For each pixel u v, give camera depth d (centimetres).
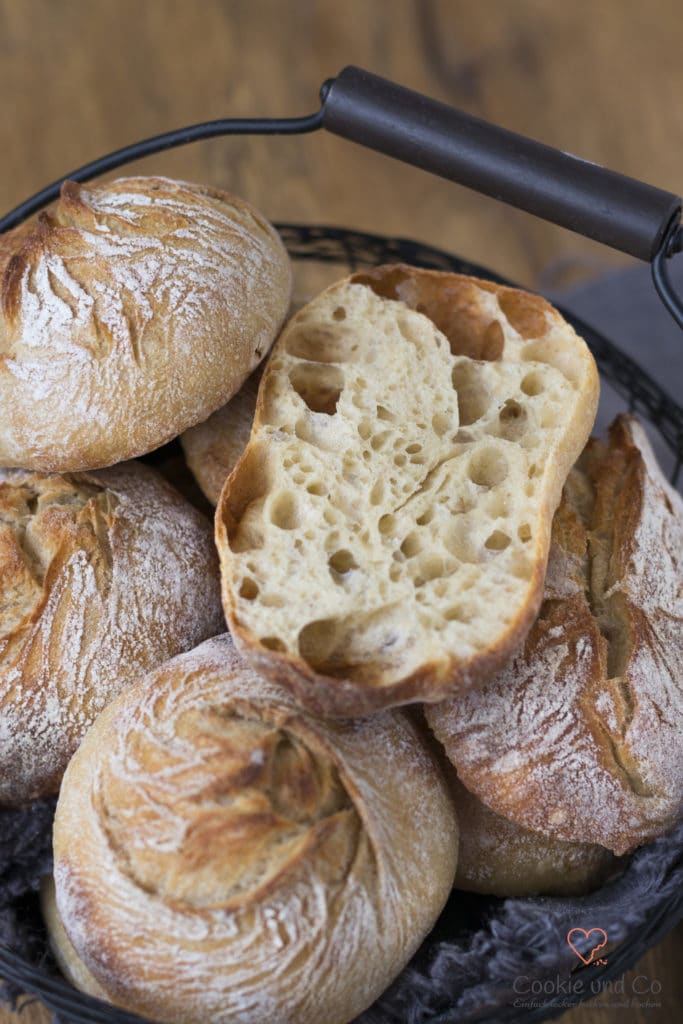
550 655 44
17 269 46
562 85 76
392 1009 43
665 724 45
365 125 47
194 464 49
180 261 46
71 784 43
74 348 45
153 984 41
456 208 71
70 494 48
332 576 43
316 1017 41
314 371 47
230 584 43
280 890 41
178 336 46
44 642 46
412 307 49
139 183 48
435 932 45
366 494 44
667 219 44
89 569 46
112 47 73
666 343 63
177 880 41
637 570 46
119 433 46
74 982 45
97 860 42
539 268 70
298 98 73
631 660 45
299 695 42
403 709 46
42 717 46
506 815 44
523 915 44
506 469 45
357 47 75
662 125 74
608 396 61
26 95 71
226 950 40
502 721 44
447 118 46
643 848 45
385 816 42
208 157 70
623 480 48
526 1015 42
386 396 46
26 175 68
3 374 46
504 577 43
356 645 43
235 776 41
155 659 47
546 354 48
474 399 48
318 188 70
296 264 66
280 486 44
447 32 77
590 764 44
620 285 65
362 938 41
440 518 44
